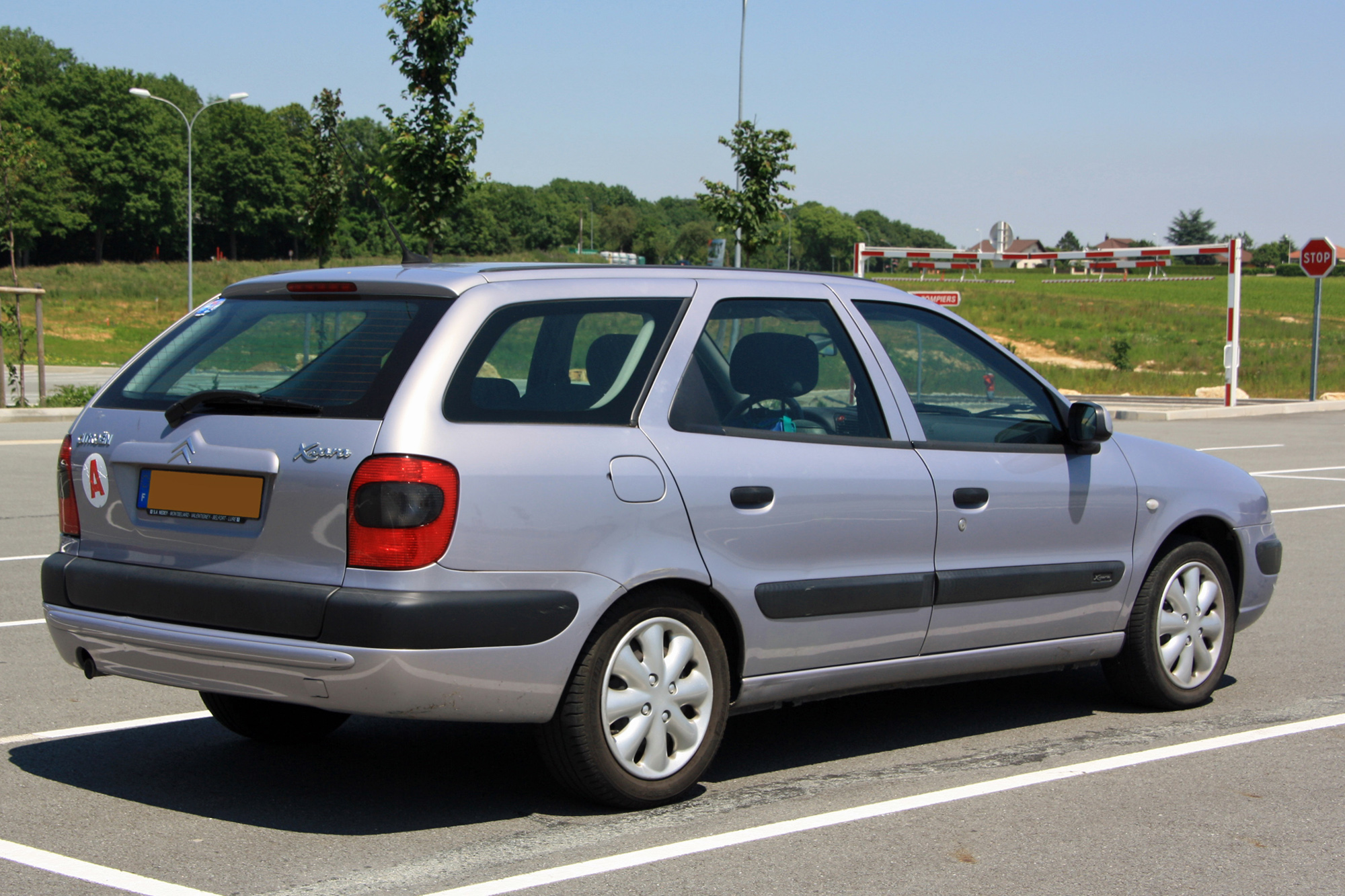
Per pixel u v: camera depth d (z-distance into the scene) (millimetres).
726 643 4539
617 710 4168
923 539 4883
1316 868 3801
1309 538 11180
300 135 26578
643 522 4191
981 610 5055
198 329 4605
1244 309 78250
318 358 4191
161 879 3631
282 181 128375
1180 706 5773
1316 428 23891
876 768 4840
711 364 4570
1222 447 20047
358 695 3801
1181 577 5762
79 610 4355
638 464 4223
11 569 9000
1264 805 4391
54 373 38875
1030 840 4012
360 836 4023
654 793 4262
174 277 85375
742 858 3828
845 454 4738
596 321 4375
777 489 4508
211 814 4230
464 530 3867
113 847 3900
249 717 4961
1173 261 29328
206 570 4090
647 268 4648
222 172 126500
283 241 136500
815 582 4586
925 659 4965
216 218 127062
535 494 3988
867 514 4727
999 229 32625
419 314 4141
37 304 23438
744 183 24594
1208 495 5855
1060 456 5371
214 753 4977
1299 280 111250
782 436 4621
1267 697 5984
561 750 4121
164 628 4086
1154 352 51594
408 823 4148
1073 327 62281
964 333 5371
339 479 3863
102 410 4504
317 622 3812
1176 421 26188
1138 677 5652
